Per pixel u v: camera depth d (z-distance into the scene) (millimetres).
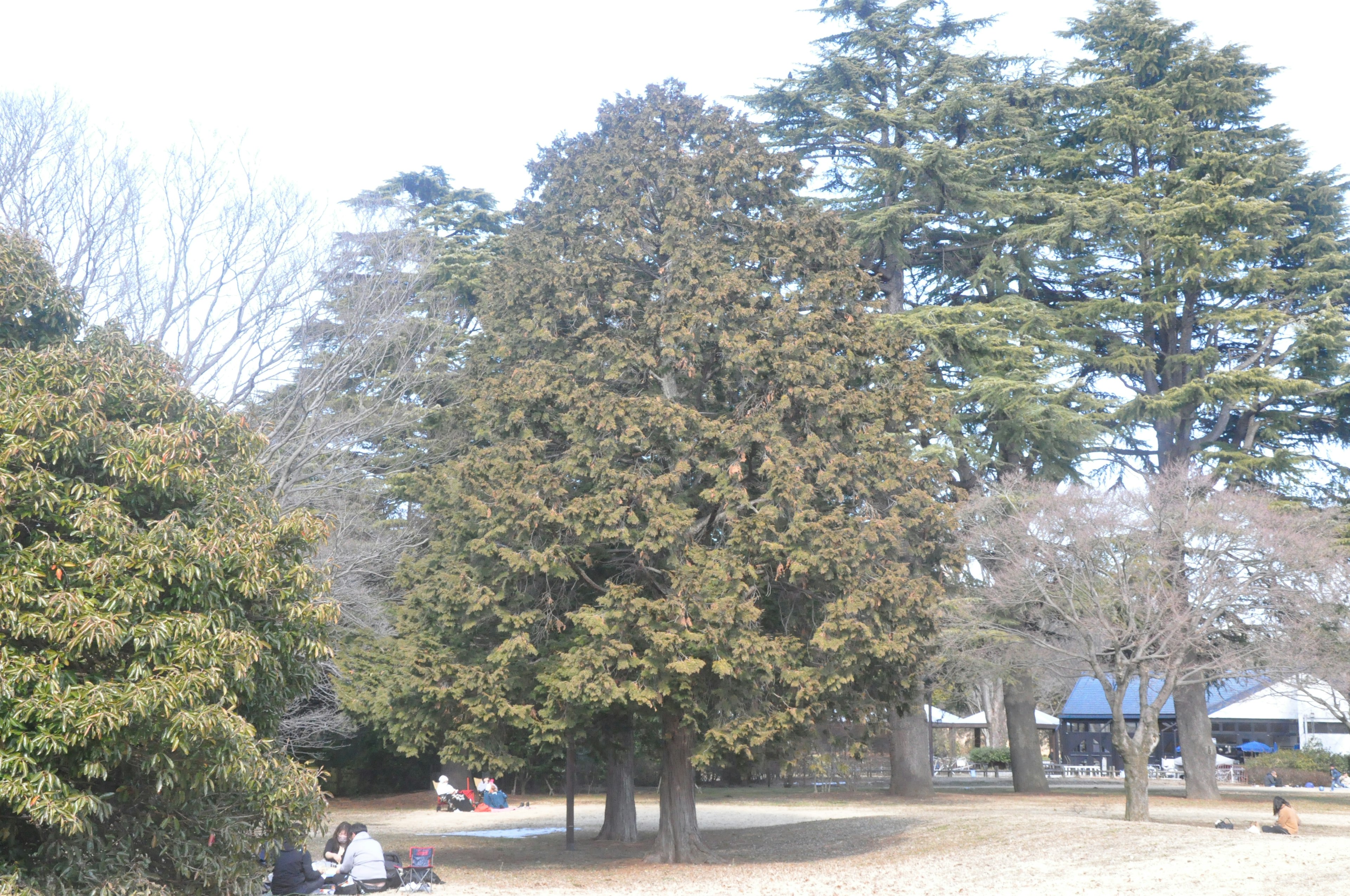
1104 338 36562
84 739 7980
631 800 23641
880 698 19328
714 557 17531
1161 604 22953
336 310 26875
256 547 9672
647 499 17500
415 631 19391
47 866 8547
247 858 10047
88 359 9641
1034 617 28203
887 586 17484
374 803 36250
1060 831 19391
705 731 17672
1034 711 36812
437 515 21391
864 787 40812
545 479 17688
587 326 19781
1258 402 34125
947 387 33000
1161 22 37656
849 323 20141
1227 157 34750
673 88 22875
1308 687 37531
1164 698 21844
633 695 16531
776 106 34094
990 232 35500
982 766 54656
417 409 28344
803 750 19750
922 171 31891
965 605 28391
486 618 18125
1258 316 33469
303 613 10078
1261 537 24141
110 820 9109
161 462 9297
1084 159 37031
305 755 32688
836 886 16125
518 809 33812
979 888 15242
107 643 8203
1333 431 35750
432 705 18062
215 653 8844
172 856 9312
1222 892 13172
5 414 8680
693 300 19312
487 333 22406
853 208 34688
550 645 18375
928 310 31641
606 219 21109
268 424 24781
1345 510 30922
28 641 8414
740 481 18531
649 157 21578
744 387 19500
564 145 22891
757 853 20703
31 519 8766
